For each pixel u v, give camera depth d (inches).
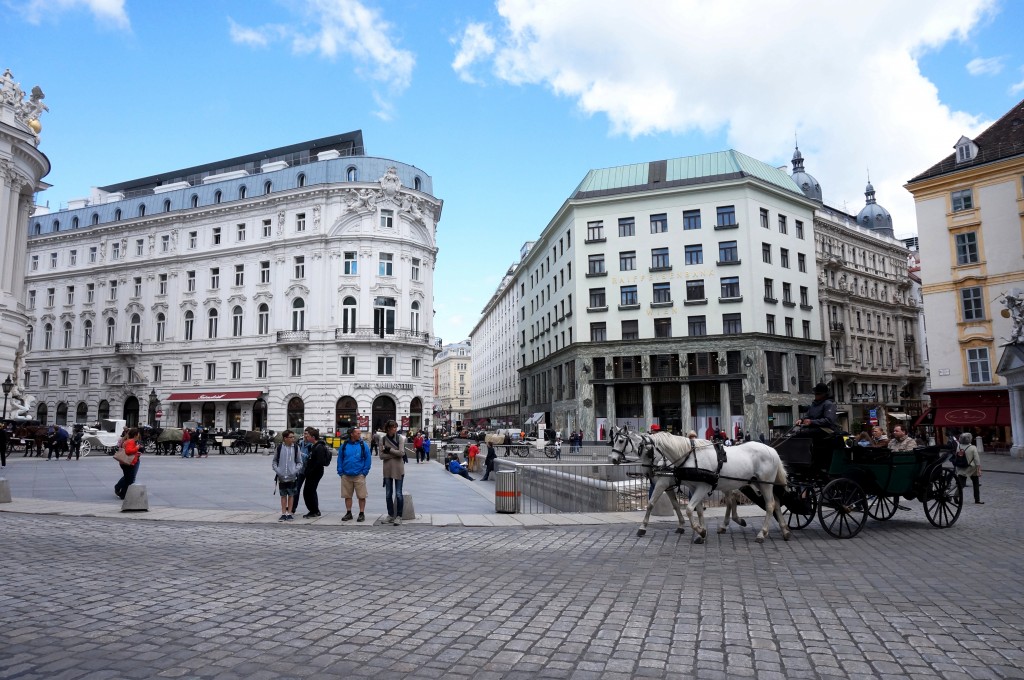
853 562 366.3
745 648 222.1
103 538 446.3
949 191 1643.7
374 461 1491.1
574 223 2190.0
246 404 2209.6
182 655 212.5
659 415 2037.4
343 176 2252.7
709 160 2190.0
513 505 593.3
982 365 1569.9
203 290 2340.1
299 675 196.2
